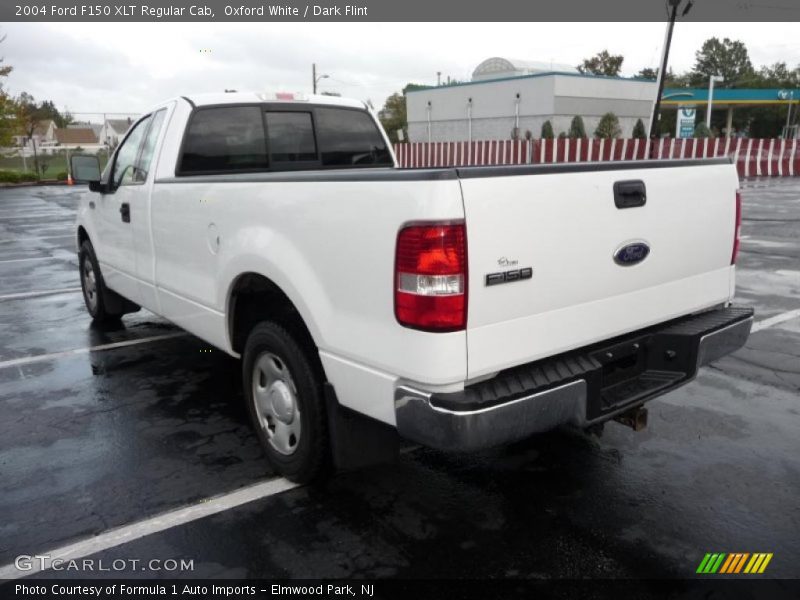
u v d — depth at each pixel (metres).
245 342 3.69
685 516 3.10
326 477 3.33
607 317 2.95
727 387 4.69
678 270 3.26
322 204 2.78
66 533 3.04
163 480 3.51
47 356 5.66
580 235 2.76
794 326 6.12
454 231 2.36
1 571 2.77
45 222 16.50
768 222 13.06
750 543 2.89
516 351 2.62
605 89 46.50
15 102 33.34
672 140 25.34
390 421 2.65
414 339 2.46
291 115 5.05
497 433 2.48
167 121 4.59
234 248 3.42
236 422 4.24
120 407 4.51
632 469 3.54
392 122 68.19
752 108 76.94
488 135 49.12
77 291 8.38
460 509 3.18
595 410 2.85
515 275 2.54
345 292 2.73
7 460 3.75
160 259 4.46
